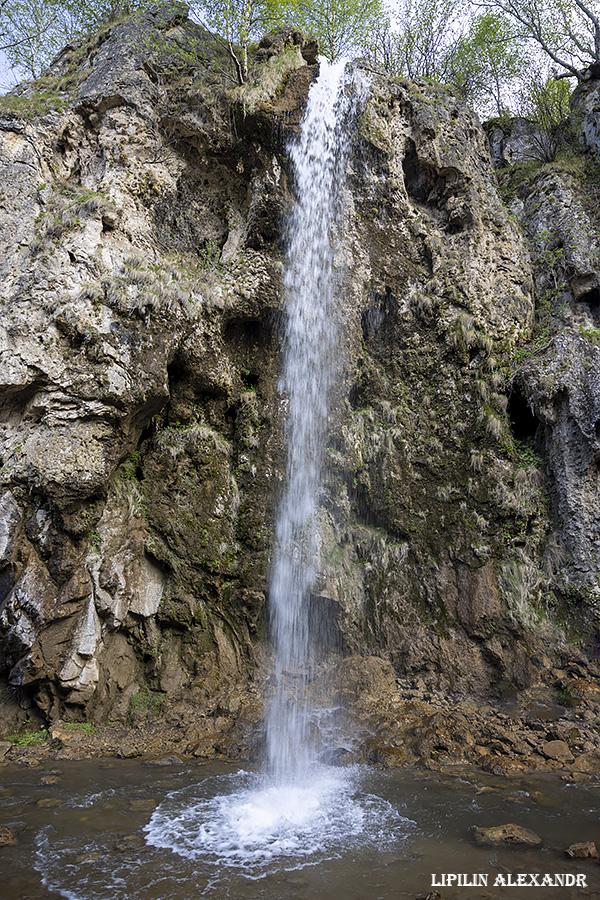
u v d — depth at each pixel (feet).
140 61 34.40
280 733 25.50
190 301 31.50
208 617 31.14
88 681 27.32
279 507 32.71
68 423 27.89
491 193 38.83
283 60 35.55
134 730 27.37
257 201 34.19
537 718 26.89
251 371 34.58
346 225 35.58
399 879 15.29
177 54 35.60
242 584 31.71
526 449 34.71
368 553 33.32
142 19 36.04
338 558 32.94
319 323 34.50
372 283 35.73
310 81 35.45
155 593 30.37
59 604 27.02
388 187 36.09
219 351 33.22
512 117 48.67
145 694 29.40
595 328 36.09
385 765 23.41
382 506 33.86
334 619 32.24
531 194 41.47
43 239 29.25
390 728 25.84
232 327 34.42
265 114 33.42
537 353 35.01
